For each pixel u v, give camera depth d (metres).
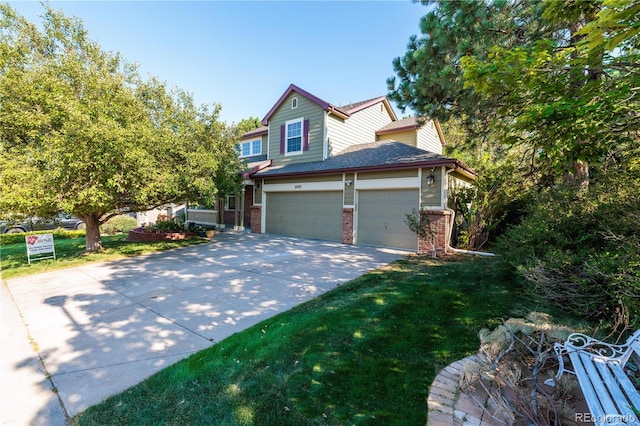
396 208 9.94
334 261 7.95
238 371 2.98
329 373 2.92
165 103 10.44
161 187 8.59
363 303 4.66
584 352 2.40
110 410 2.46
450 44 5.76
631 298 2.98
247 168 14.10
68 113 7.35
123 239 13.00
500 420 2.16
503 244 5.85
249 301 4.98
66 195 7.36
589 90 3.28
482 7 5.38
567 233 4.50
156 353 3.37
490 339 2.88
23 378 2.92
